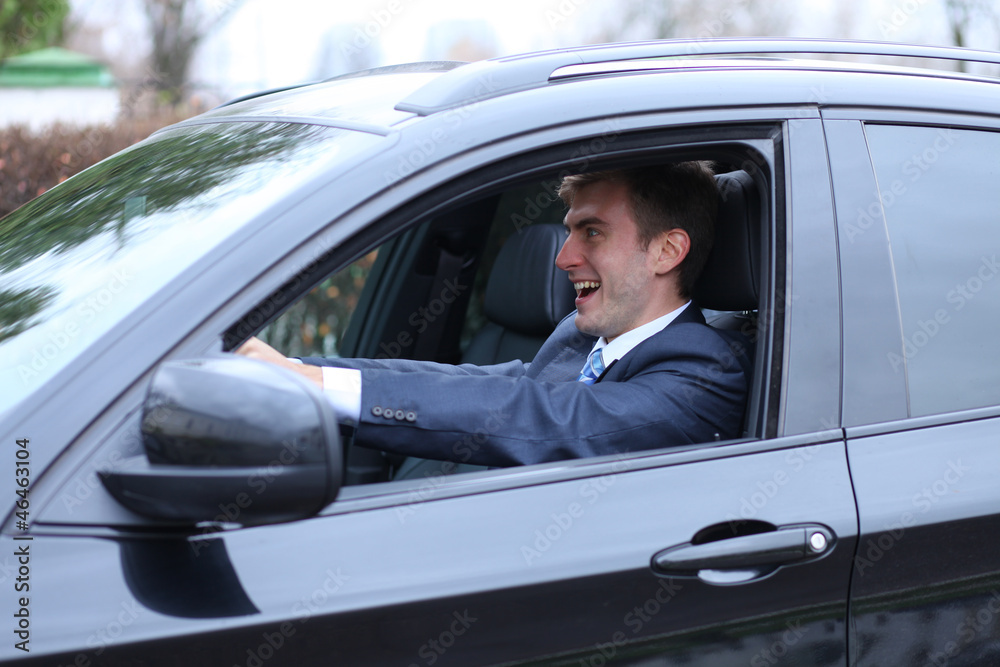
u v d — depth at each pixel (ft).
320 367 4.71
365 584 3.74
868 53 5.84
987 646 4.59
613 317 5.80
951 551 4.49
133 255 4.38
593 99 4.44
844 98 4.83
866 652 4.38
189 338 3.75
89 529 3.54
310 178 4.15
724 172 6.46
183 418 3.33
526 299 8.75
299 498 3.34
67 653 3.39
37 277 4.64
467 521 3.96
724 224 5.65
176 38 45.78
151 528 3.63
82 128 19.33
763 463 4.35
